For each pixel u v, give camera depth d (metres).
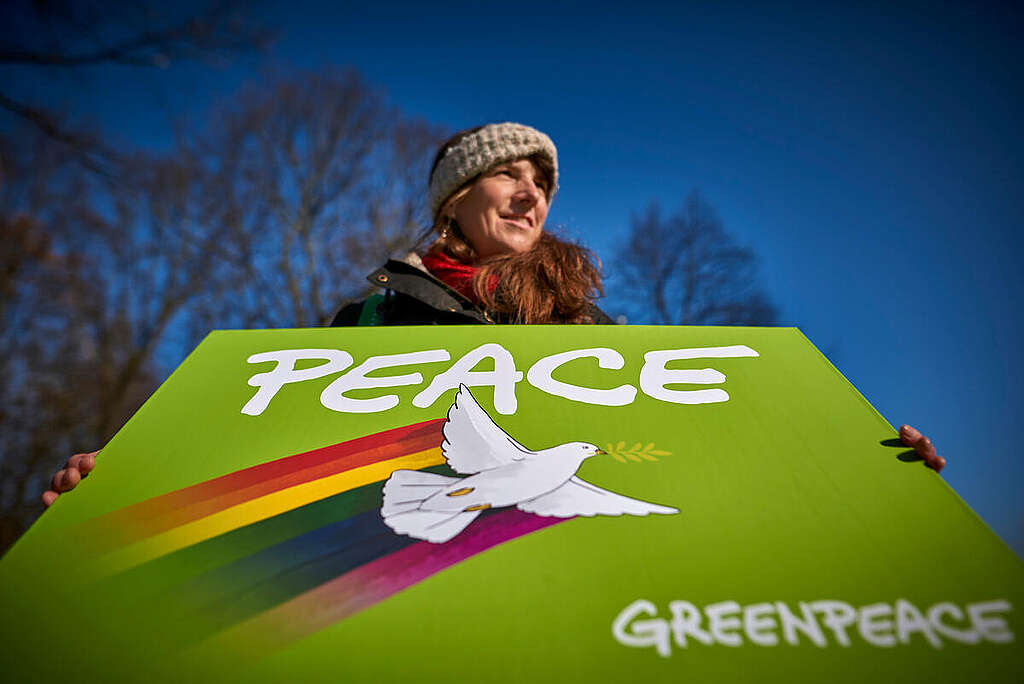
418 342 1.14
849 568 0.70
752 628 0.64
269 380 1.04
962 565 0.70
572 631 0.63
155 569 0.70
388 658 0.61
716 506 0.78
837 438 0.90
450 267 1.70
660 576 0.69
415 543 0.73
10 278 7.52
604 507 0.78
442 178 1.79
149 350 8.24
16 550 0.73
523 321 1.52
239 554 0.72
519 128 1.79
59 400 7.80
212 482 0.82
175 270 8.41
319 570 0.70
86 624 0.65
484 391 1.01
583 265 1.68
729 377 1.03
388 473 0.84
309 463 0.86
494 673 0.60
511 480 0.82
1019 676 0.61
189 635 0.64
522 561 0.71
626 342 1.13
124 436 0.90
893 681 0.60
